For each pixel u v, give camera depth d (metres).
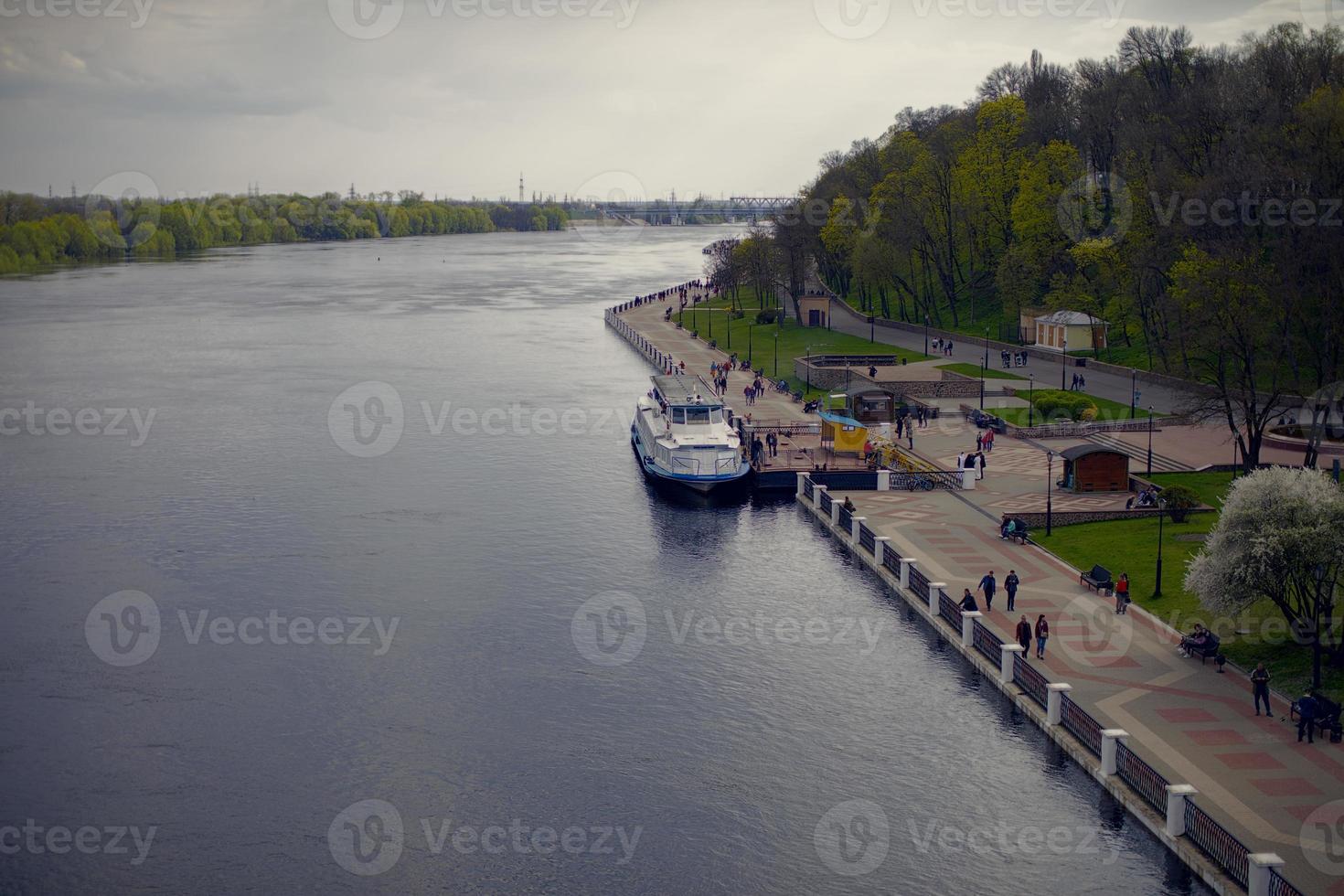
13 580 87.06
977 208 199.12
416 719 65.88
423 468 119.81
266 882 51.78
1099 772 55.47
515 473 118.19
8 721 65.69
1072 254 169.88
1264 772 53.09
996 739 61.47
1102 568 77.19
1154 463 107.25
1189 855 48.66
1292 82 160.50
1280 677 62.28
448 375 177.75
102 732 64.56
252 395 160.88
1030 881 49.94
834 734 63.06
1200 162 155.75
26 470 118.94
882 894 50.06
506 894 50.75
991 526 92.19
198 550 93.69
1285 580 63.59
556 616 79.94
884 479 105.38
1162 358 144.75
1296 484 64.19
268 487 112.25
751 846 53.78
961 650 71.56
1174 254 146.88
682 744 62.62
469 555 92.50
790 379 164.88
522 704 67.38
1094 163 188.25
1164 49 193.75
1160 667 64.56
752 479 111.19
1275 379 118.88
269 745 63.16
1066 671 64.25
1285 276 122.94
